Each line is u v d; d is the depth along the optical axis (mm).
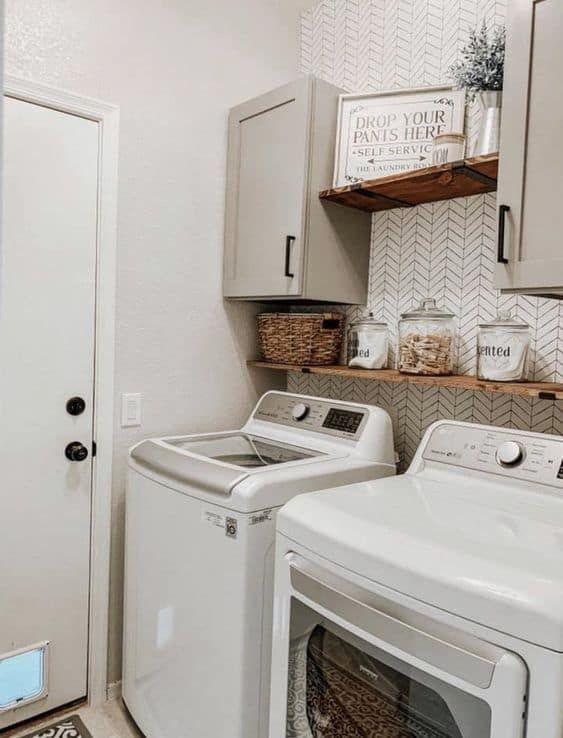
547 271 1272
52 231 1820
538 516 1219
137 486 1832
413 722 1010
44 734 1832
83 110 1849
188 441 1954
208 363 2250
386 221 2125
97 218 1915
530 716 843
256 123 2102
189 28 2098
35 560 1855
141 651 1814
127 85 1946
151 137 2020
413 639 979
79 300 1896
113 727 1881
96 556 1981
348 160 1968
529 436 1424
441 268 1949
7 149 1722
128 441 2037
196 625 1559
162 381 2113
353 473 1674
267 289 2059
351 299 2131
